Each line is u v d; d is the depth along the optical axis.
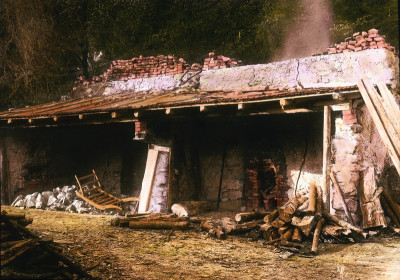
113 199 11.94
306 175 10.34
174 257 6.29
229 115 9.98
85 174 13.66
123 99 12.54
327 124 8.61
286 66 11.37
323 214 7.83
